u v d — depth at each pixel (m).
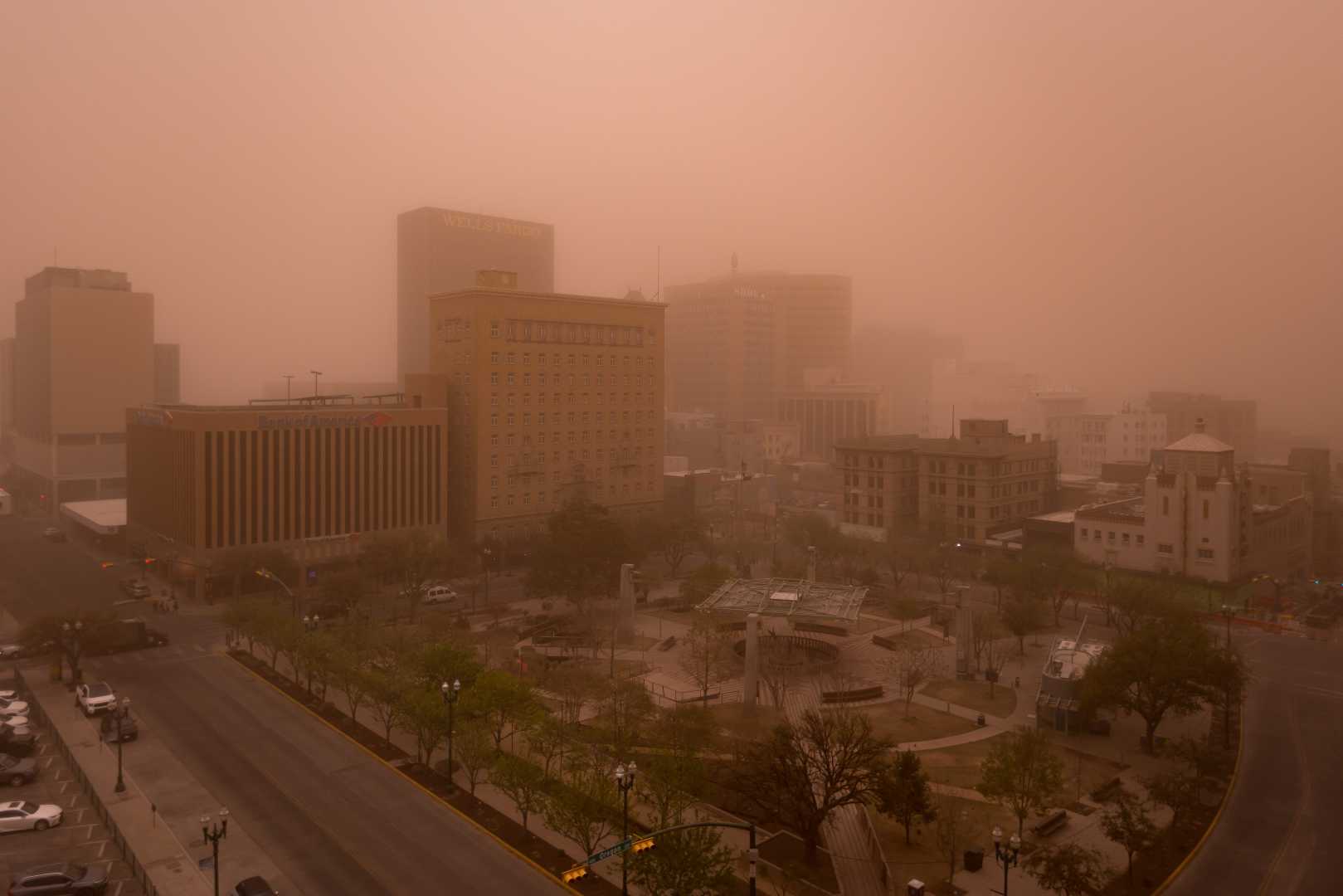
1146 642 75.69
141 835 59.22
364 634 90.06
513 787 58.69
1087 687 76.62
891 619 121.00
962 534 160.00
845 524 175.25
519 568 155.38
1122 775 70.50
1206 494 125.12
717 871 48.12
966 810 64.06
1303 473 157.88
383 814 62.59
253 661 98.44
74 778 68.88
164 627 113.88
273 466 133.62
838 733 60.19
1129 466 191.88
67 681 92.06
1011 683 93.69
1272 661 101.75
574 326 165.75
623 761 60.69
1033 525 150.00
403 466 147.75
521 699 70.06
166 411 139.62
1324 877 55.03
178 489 134.50
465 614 122.62
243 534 130.75
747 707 83.44
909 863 56.69
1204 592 123.62
